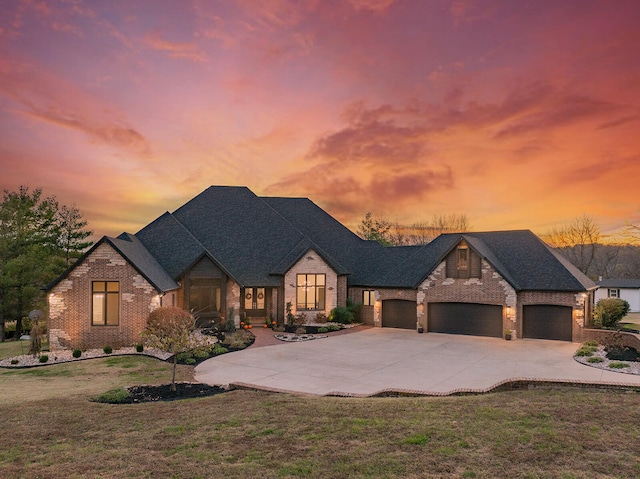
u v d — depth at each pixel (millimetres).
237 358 22516
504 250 31891
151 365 20969
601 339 26172
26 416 11922
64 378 18516
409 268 33938
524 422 10617
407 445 9258
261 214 38562
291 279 33531
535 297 28328
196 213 37781
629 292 58344
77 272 25109
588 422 10578
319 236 39562
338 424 10672
